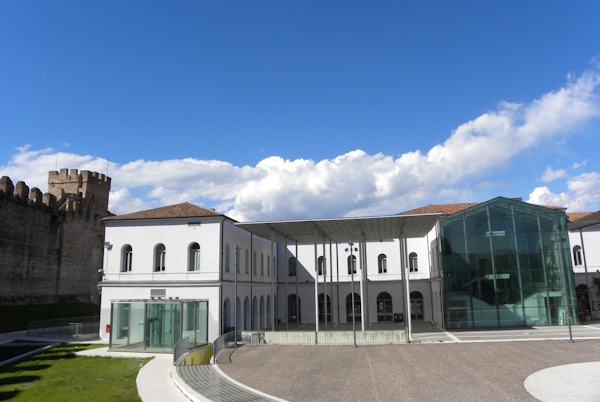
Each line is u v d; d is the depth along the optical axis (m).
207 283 32.09
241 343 29.84
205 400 14.80
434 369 19.50
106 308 33.75
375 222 31.25
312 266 49.72
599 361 20.17
